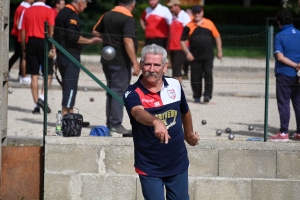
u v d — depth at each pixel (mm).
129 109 14039
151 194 14422
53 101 21781
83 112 25109
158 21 31234
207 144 19375
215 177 19375
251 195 19375
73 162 19438
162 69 14102
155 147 14305
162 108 14203
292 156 19297
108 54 21953
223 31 65000
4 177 19828
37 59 30016
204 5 80062
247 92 28625
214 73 34406
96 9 64750
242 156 19344
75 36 22469
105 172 19438
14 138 24031
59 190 19500
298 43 21797
